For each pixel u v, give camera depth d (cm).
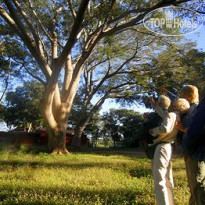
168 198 585
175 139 609
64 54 2044
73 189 793
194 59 3161
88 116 3566
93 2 2150
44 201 672
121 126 5206
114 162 1614
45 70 2192
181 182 920
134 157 2106
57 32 2459
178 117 588
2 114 5416
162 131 576
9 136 3152
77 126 3547
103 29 2211
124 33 3192
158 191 584
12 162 1489
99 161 1686
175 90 3269
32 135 3306
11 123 5519
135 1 2048
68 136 4028
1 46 2916
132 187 839
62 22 2450
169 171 604
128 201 698
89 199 695
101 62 3672
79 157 2027
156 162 592
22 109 5378
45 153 2217
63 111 2381
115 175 1084
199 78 3184
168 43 3086
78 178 991
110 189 800
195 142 511
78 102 3969
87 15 2086
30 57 3031
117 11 2055
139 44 3291
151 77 3356
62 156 2091
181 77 3294
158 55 3397
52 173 1105
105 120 5484
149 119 674
